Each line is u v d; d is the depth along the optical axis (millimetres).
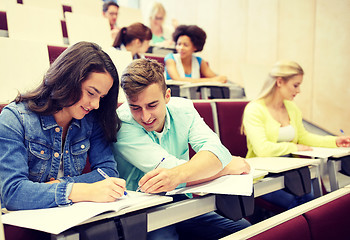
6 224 590
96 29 2109
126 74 798
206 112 1460
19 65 1246
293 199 1271
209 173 821
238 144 1570
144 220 623
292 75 1521
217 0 3334
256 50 2975
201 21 3512
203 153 847
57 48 1372
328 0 2439
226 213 781
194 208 748
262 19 2912
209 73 2508
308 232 829
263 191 922
